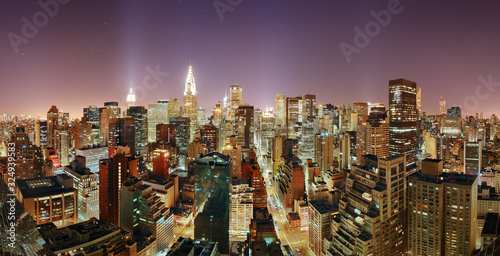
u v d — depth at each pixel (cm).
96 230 16600
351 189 17500
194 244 15438
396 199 15912
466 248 14812
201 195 19775
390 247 15650
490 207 18462
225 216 19562
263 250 14162
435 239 15550
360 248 14800
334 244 17088
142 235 19462
